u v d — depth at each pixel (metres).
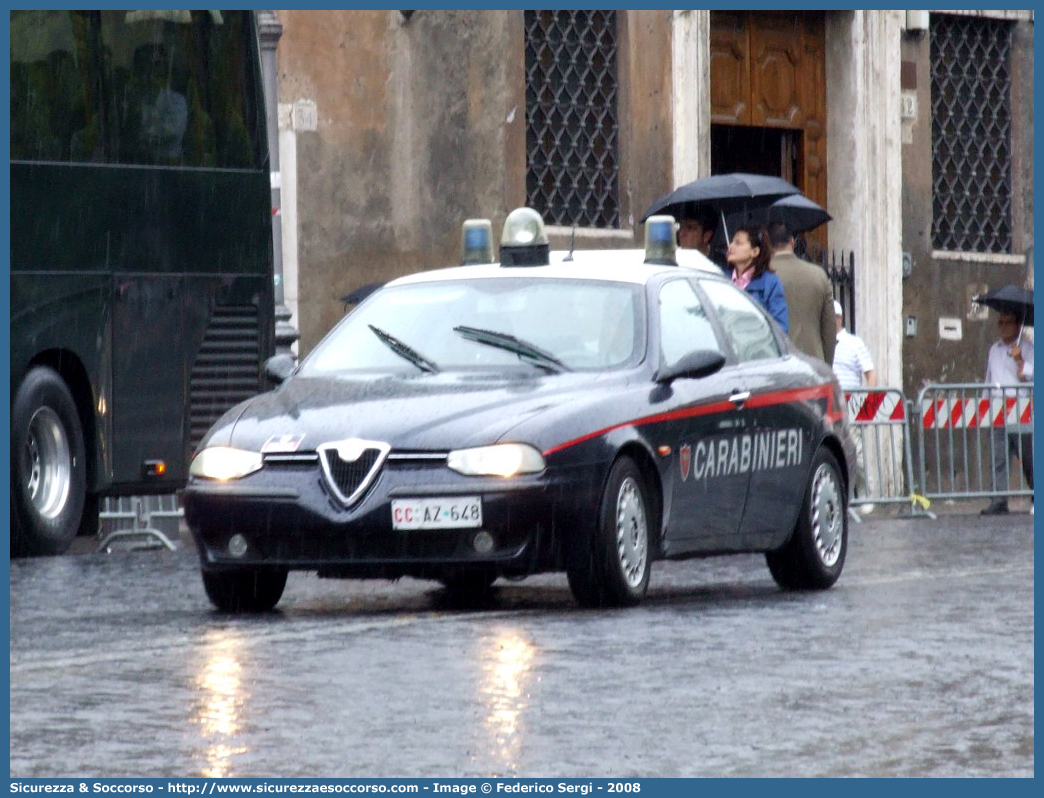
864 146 64.88
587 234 59.03
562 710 18.95
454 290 29.70
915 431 54.34
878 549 38.12
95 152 40.03
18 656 22.84
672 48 60.78
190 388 41.44
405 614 26.84
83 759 16.73
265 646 23.47
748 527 29.23
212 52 42.00
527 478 25.66
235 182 42.22
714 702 19.42
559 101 59.06
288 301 54.88
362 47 55.84
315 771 16.25
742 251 40.88
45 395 38.69
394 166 56.38
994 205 68.69
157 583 32.16
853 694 19.92
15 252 38.66
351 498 25.84
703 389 28.55
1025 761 16.70
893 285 65.31
